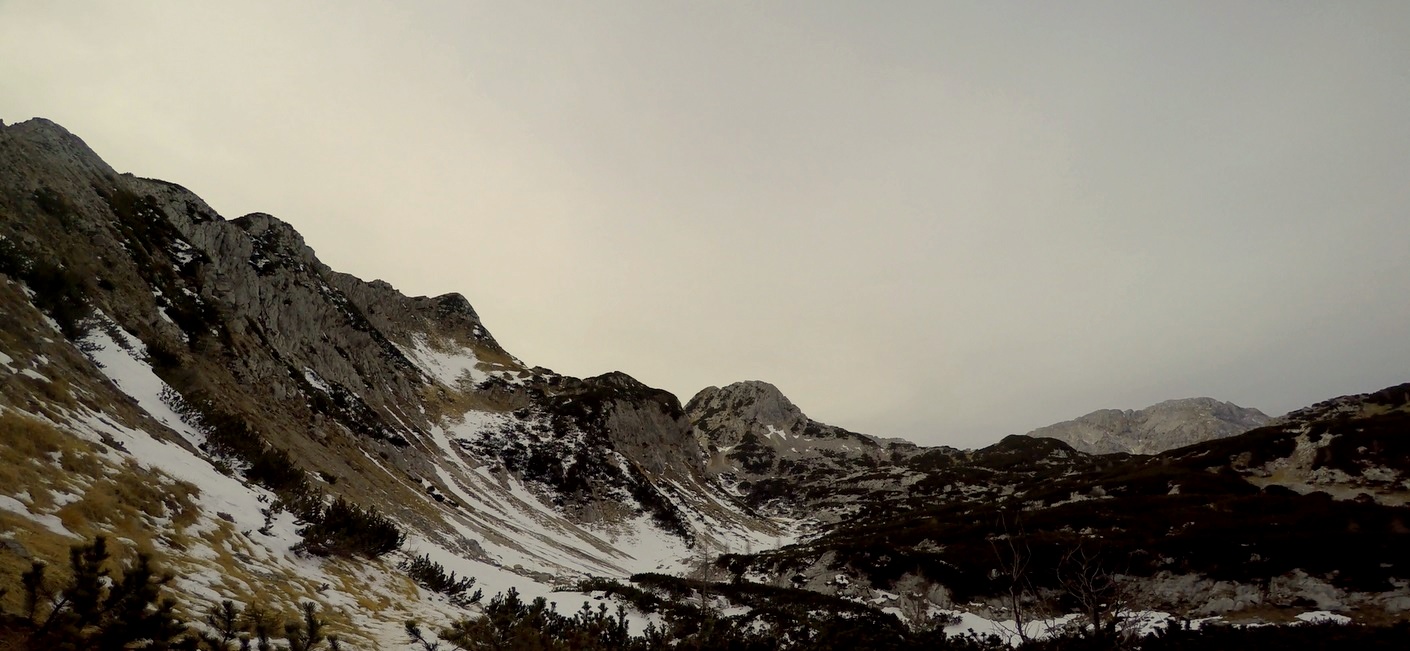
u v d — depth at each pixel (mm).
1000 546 34594
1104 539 33000
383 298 100125
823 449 168750
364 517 13547
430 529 27094
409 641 8516
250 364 30781
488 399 87625
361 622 8562
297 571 9273
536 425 79875
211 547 7953
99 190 30812
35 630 4086
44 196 23375
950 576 31844
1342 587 22328
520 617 11547
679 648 12477
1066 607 22750
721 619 19391
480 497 50844
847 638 18094
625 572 46688
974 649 17953
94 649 4188
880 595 33031
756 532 82500
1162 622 17094
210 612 5859
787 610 24406
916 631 21562
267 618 6520
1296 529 28594
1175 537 29578
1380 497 36250
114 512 6879
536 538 45562
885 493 101875
